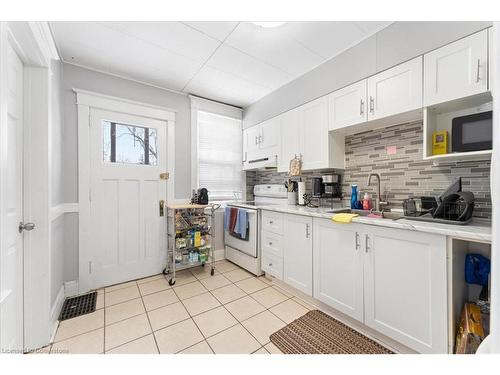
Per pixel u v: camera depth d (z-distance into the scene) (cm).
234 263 305
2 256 79
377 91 182
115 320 179
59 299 195
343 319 178
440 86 149
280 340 156
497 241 39
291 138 262
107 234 238
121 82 248
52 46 154
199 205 270
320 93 229
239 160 351
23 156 145
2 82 74
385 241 148
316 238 193
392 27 172
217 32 180
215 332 164
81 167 224
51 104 168
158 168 272
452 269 122
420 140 184
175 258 257
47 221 152
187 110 297
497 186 39
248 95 304
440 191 172
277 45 198
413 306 135
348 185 236
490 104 148
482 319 125
